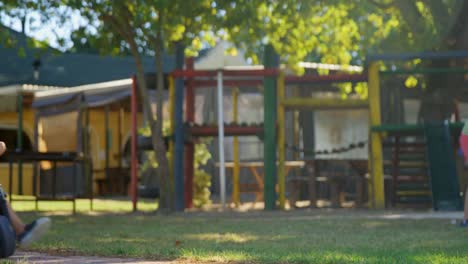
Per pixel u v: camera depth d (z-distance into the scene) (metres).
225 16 16.91
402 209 17.42
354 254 6.27
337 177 18.81
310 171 18.73
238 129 18.22
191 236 9.12
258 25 17.50
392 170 18.73
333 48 19.33
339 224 11.34
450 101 19.47
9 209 5.66
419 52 17.84
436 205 16.36
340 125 22.66
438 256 6.02
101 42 17.83
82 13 17.19
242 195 28.58
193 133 18.25
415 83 19.38
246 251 6.70
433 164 17.12
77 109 21.31
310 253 6.40
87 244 7.72
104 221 12.88
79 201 23.06
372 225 11.02
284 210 17.42
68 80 30.16
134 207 18.06
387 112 21.20
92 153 29.75
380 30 19.61
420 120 20.02
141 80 17.53
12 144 29.33
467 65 19.05
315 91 22.69
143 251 6.58
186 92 19.48
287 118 23.92
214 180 26.81
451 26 17.44
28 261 5.91
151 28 16.33
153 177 27.00
